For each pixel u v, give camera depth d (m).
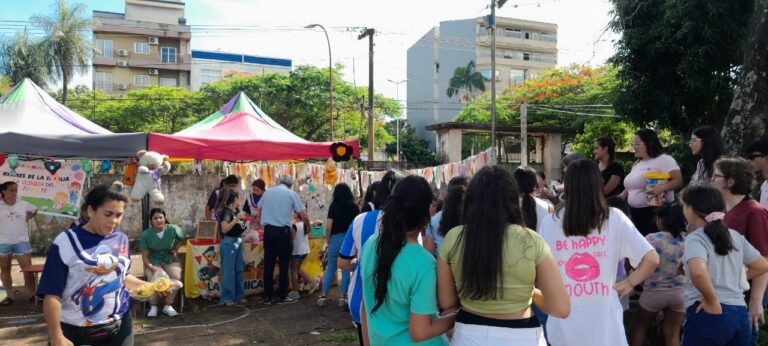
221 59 46.62
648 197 4.64
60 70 25.73
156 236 6.53
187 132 7.54
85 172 7.47
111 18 41.38
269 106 28.05
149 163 6.09
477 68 48.84
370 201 5.67
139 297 3.35
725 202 3.48
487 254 2.21
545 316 3.54
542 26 49.84
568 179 2.92
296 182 10.52
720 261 3.15
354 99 29.61
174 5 43.03
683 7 10.67
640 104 12.61
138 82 40.28
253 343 5.48
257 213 7.77
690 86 11.46
